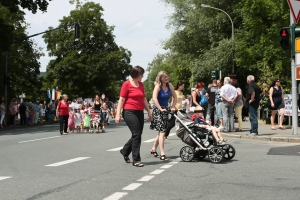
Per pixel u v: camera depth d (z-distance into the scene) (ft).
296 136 54.39
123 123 126.62
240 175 29.19
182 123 36.32
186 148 36.27
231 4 153.38
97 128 81.15
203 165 34.04
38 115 135.23
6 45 112.98
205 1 154.61
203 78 160.15
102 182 27.09
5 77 128.06
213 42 152.05
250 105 57.26
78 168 33.17
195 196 22.80
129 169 32.42
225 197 22.52
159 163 35.50
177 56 168.86
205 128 36.11
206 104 70.49
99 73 227.40
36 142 59.06
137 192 23.91
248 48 132.67
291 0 53.98
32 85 177.17
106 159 38.50
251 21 120.67
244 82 161.17
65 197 22.81
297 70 55.88
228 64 147.95
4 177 29.43
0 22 112.78
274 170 31.09
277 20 117.50
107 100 126.21
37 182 27.32
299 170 30.99
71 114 83.41
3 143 58.80
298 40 55.57
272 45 114.21
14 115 122.62
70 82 229.66
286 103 75.36
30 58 172.24
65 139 63.62
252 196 22.72
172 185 25.90
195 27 154.40
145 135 66.44
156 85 37.65
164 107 37.47
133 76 34.81
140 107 34.58
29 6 119.65
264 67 106.01
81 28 229.86
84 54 228.43
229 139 56.29
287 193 23.41
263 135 56.54
